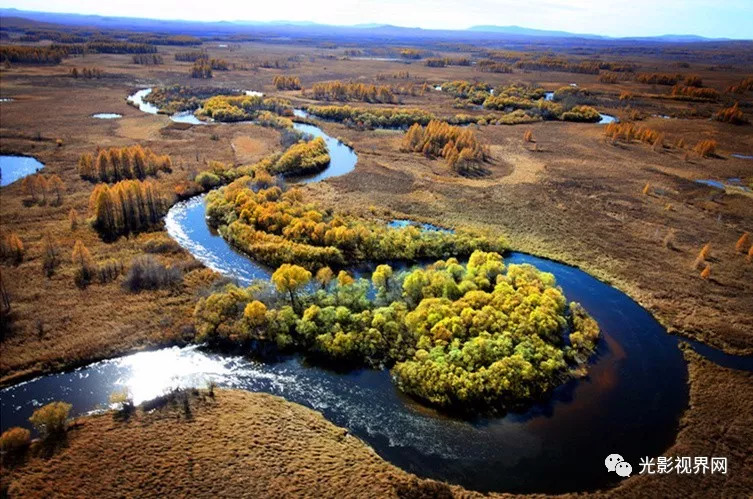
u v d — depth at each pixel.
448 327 64.31
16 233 90.94
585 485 47.84
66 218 98.88
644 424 55.66
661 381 62.59
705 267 91.06
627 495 46.78
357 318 66.88
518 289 73.25
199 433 49.78
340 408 55.78
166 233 96.62
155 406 53.84
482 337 62.16
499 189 128.62
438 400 56.03
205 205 111.25
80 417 51.84
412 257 89.69
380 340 64.38
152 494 43.03
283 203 99.38
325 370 61.66
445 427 53.62
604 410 57.12
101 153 120.44
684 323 74.25
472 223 107.31
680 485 47.91
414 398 57.38
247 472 45.56
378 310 68.31
